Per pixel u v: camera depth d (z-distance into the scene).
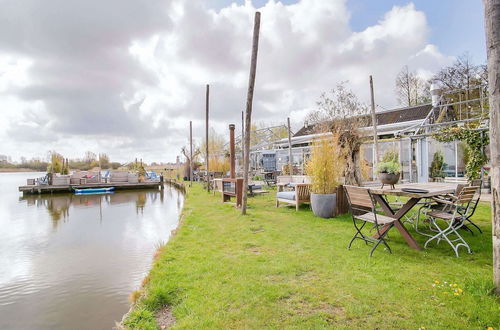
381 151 14.54
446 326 2.19
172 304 2.75
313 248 4.29
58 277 4.56
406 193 3.99
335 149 6.91
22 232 8.15
